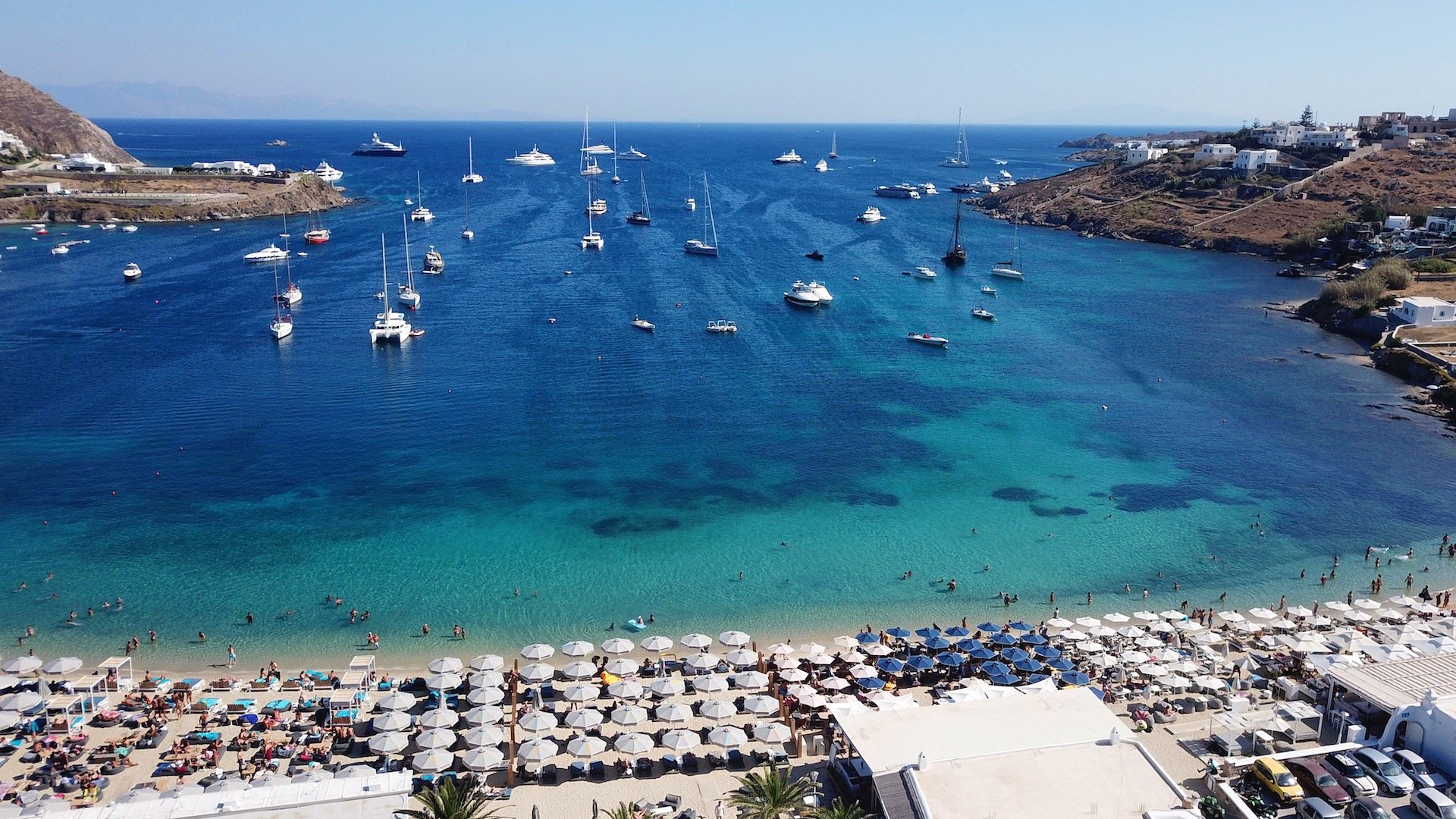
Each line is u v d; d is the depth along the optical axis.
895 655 67.50
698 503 94.00
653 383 133.00
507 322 166.62
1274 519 91.88
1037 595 77.69
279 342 149.62
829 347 154.75
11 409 116.75
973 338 162.00
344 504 92.06
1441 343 143.75
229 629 70.25
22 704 56.41
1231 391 132.62
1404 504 95.25
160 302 176.12
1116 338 162.88
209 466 100.62
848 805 49.84
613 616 73.56
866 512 92.56
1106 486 99.44
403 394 125.19
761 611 74.62
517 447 107.56
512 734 55.53
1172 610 73.62
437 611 73.50
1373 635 68.44
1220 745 55.50
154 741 55.38
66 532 85.19
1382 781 46.72
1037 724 50.72
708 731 57.84
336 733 56.19
